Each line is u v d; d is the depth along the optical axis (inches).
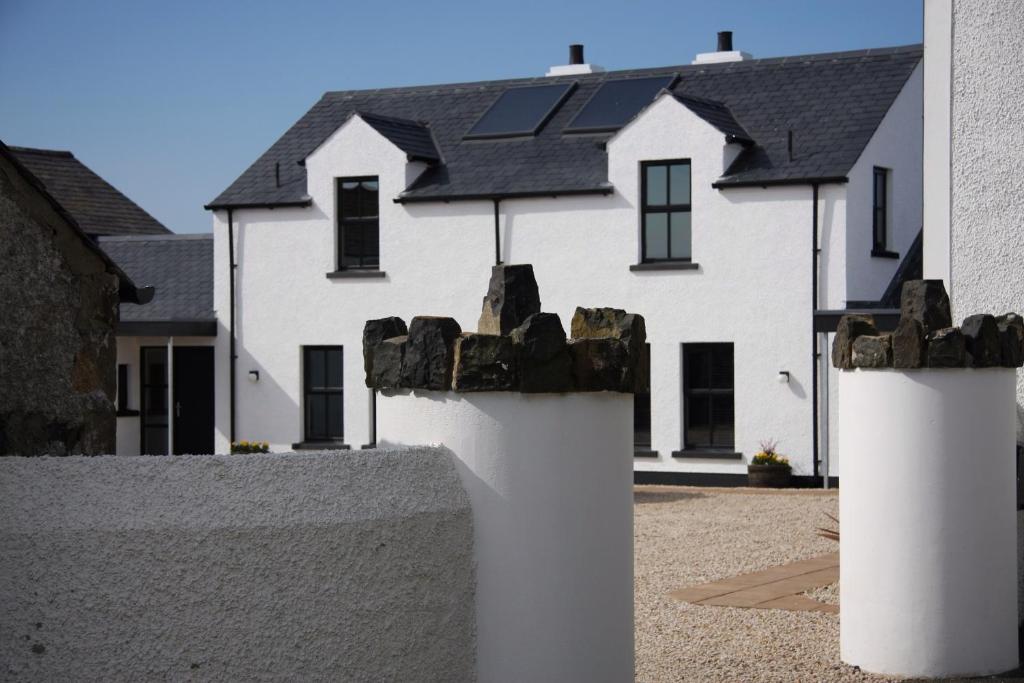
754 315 774.5
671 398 794.8
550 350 181.6
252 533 164.1
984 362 265.6
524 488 181.9
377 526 172.1
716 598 380.2
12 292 218.8
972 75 320.5
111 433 237.9
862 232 772.6
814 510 622.8
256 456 168.6
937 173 324.8
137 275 971.9
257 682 163.9
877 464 271.7
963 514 266.5
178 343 916.6
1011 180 314.7
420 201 855.1
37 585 160.7
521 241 834.8
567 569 183.0
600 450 187.3
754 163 787.4
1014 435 275.9
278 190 898.1
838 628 328.5
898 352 266.5
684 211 801.6
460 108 940.6
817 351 759.1
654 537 534.6
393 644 173.6
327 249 879.7
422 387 186.4
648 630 334.0
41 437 223.9
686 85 891.4
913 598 268.1
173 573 161.5
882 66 840.9
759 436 771.4
